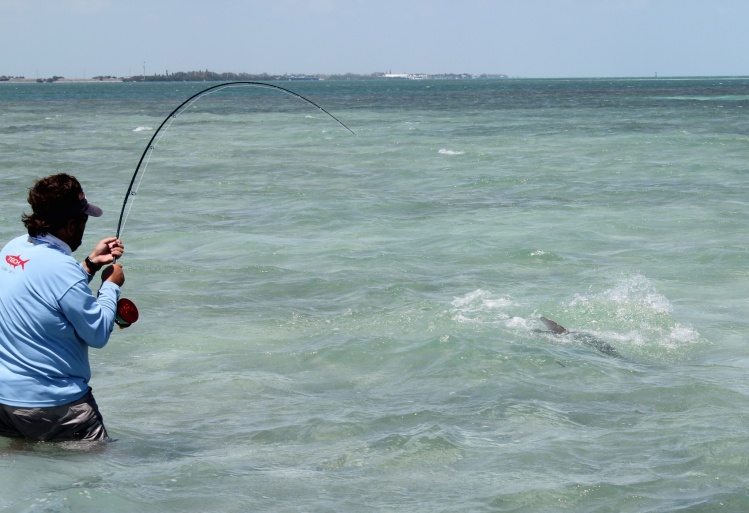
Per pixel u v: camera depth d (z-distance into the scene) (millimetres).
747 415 7555
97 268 6574
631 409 7824
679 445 6793
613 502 5723
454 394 8273
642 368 9242
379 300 12172
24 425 6234
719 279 13367
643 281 13125
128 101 117062
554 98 112875
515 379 8680
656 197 21719
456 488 5961
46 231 6227
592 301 11867
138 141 43844
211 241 16672
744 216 18688
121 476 5945
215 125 58688
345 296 12445
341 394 8352
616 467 6344
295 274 13812
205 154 35844
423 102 103750
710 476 6152
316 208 20672
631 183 24438
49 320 6121
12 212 20094
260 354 9719
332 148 37875
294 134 47875
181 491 5770
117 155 36125
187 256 15445
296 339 10328
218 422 7488
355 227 18156
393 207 20812
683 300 12188
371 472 6266
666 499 5750
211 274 13836
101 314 6137
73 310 6078
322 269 14203
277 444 6898
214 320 11211
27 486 5613
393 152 35188
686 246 15828
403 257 15047
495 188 24062
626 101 95875
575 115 64688
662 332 10641
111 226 18500
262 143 41531
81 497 5434
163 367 9273
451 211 20141
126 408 7875
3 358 6246
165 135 48625
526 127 50812
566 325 10883
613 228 17688
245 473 6188
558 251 15633
